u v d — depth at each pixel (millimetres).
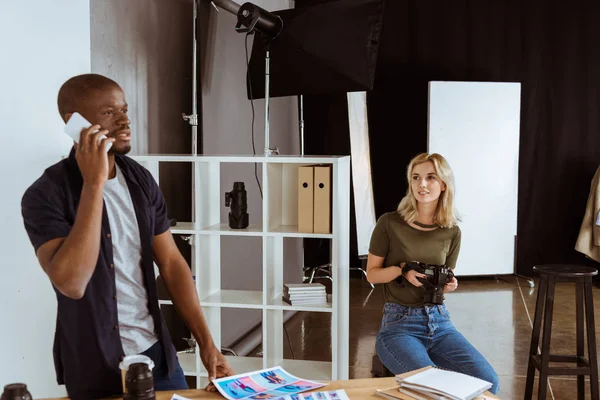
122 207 2014
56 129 2795
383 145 7793
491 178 7418
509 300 6594
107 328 1959
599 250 7254
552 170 7684
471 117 7359
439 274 3031
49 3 2727
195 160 3469
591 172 7641
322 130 7883
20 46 2586
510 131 7414
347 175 3729
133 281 2045
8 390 1475
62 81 2818
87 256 1744
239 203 3627
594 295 6824
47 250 1820
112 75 3510
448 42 7641
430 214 3238
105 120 1896
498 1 7562
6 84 2527
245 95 5480
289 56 4582
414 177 3184
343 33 4492
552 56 7578
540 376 3492
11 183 2576
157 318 2104
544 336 3477
